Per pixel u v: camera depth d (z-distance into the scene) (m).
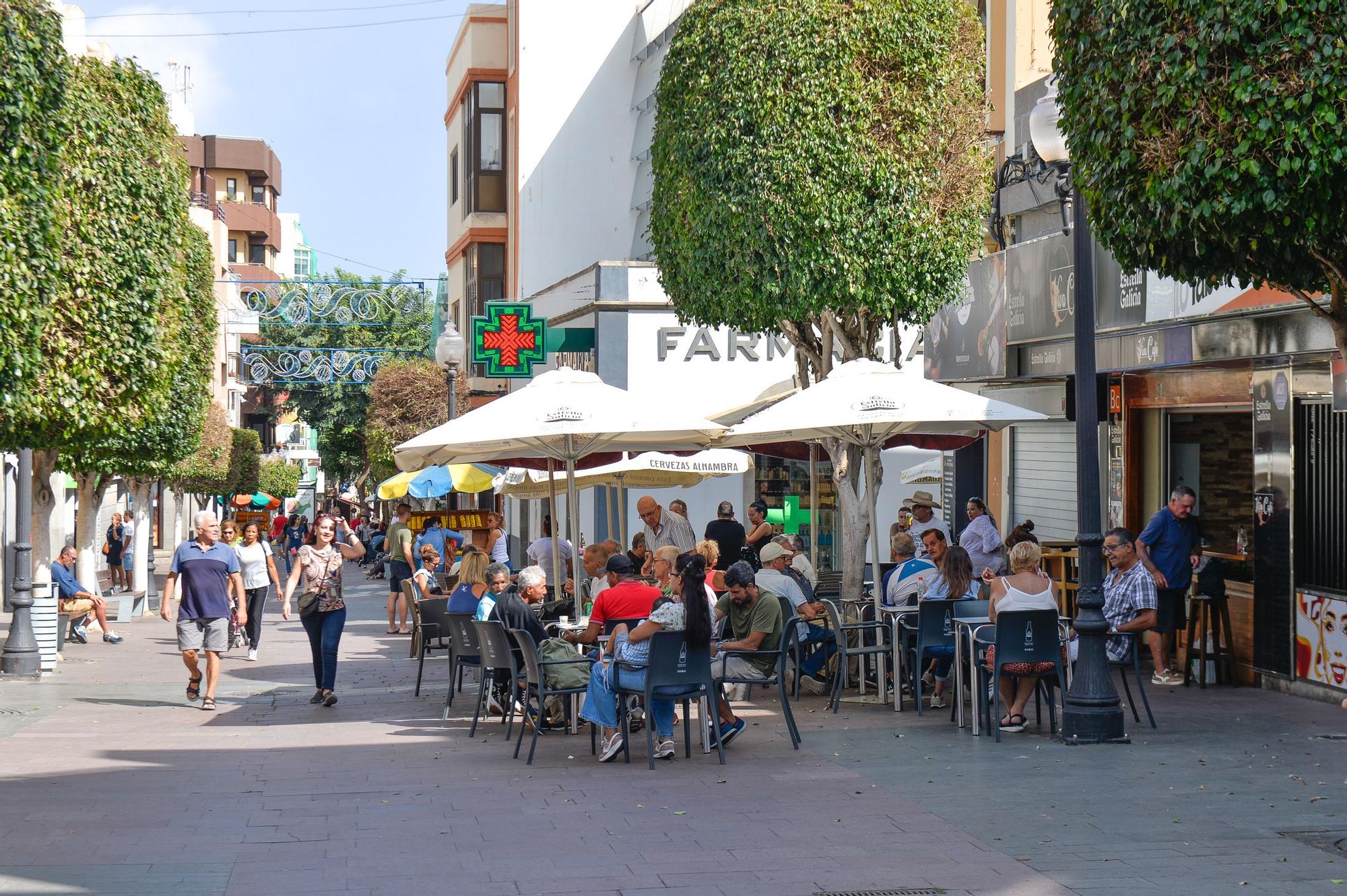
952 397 13.05
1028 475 19.84
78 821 8.62
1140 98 8.54
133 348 19.41
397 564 25.08
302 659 20.64
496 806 9.05
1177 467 16.36
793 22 15.23
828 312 16.73
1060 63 9.38
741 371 27.25
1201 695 13.87
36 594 19.45
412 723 13.48
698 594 10.78
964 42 15.96
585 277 28.23
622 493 20.48
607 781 9.99
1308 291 9.22
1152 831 8.08
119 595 35.38
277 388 66.00
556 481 20.61
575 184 36.09
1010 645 11.34
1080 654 11.29
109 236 19.02
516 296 36.69
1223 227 8.20
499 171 38.84
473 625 13.51
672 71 16.17
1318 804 8.77
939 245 15.54
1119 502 16.95
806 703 13.88
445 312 46.56
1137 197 8.70
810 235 15.27
